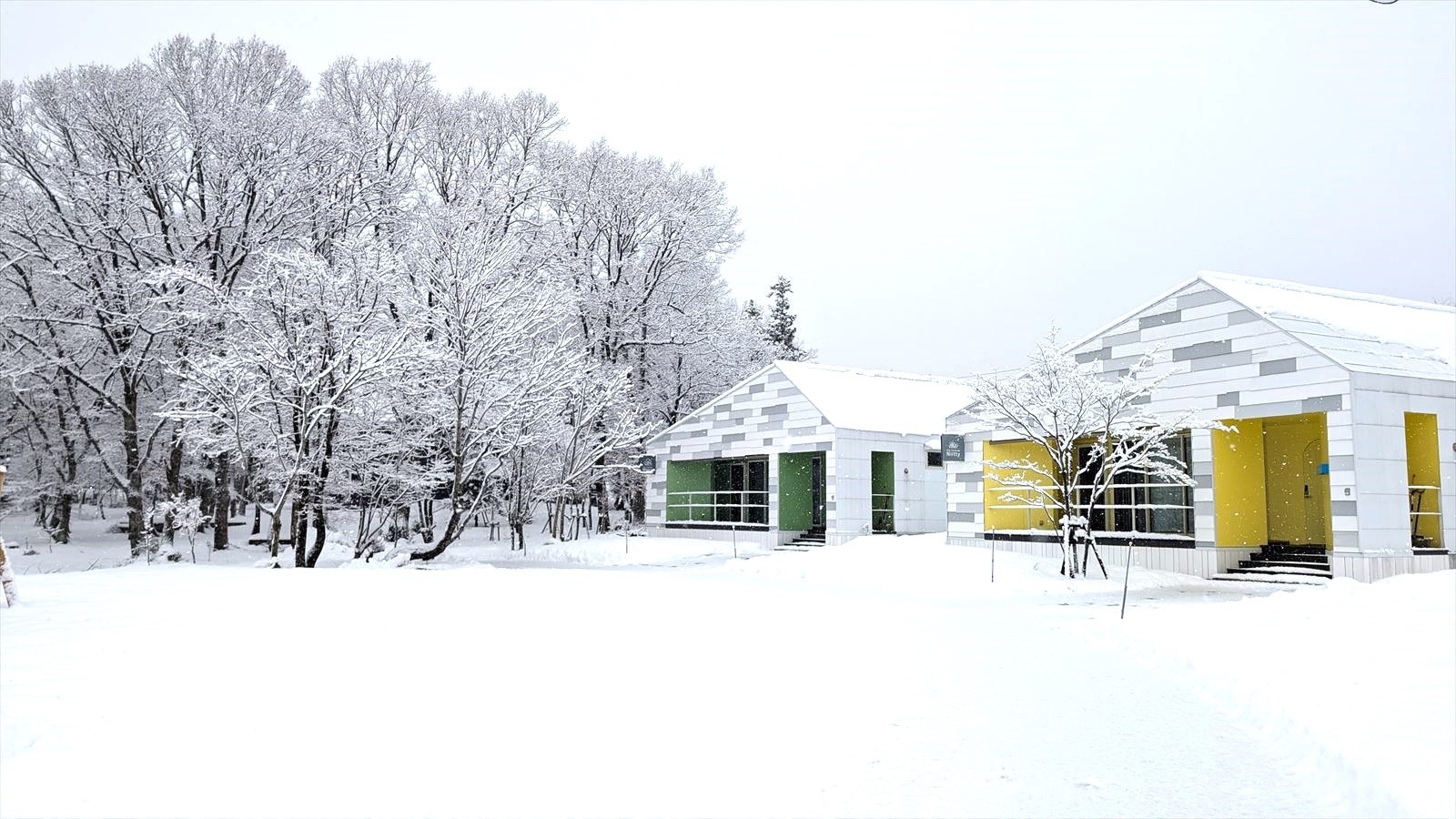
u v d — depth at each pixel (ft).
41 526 119.44
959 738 21.12
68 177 90.99
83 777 17.88
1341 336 65.31
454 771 18.51
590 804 16.71
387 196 110.52
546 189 119.44
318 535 74.33
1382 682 24.49
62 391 101.30
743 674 27.50
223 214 95.91
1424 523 63.87
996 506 80.53
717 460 116.67
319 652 28.58
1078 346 78.74
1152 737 21.31
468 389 75.31
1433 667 26.25
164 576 49.65
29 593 40.68
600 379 95.30
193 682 24.64
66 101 91.45
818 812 16.25
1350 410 59.67
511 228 114.62
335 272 73.67
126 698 22.98
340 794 17.26
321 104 111.75
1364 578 58.23
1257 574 65.41
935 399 114.52
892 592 59.36
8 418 105.50
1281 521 70.59
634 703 23.82
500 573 53.11
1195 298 70.18
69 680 24.62
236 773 18.30
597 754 19.57
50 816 16.10
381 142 115.24
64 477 109.29
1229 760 19.48
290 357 68.80
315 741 20.30
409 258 83.30
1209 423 66.54
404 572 52.54
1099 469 72.54
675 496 119.96
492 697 24.09
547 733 21.15
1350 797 16.58
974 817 15.98
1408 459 65.51
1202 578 66.95
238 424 67.67
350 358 70.33
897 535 96.63
